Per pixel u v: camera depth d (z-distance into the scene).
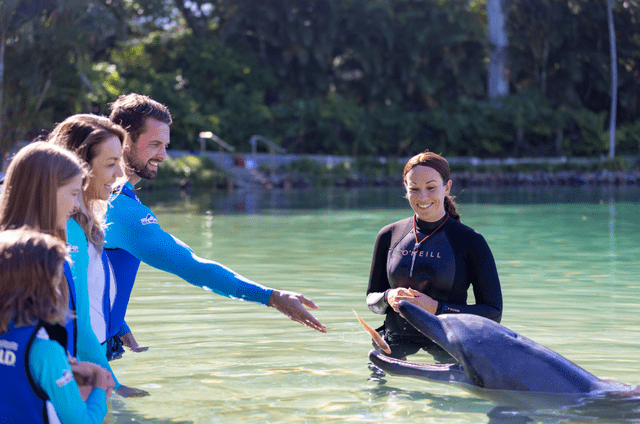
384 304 3.41
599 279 5.59
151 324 3.94
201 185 32.41
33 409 1.90
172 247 2.75
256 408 2.45
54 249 1.84
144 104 2.97
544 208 16.23
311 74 43.81
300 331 3.76
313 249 7.90
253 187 34.47
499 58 43.91
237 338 3.59
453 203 3.60
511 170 41.34
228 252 7.60
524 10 43.72
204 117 39.06
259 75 43.19
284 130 41.59
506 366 2.62
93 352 2.35
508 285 5.31
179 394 2.63
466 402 2.51
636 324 3.89
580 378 2.61
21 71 21.16
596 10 43.31
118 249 2.90
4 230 1.93
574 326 3.84
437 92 45.66
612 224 11.37
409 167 3.47
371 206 17.73
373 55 42.62
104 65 34.44
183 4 44.31
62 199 1.98
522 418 2.32
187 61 41.97
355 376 2.88
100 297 2.77
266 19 42.09
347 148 43.38
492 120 43.94
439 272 3.39
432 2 44.16
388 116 43.59
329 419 2.33
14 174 1.93
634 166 41.81
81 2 21.20
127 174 2.97
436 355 3.24
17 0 19.70
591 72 45.03
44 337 1.89
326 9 41.97
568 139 46.88
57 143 2.53
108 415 2.38
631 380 2.80
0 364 1.89
